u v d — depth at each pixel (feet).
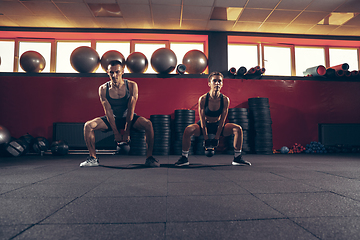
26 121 16.31
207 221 2.98
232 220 3.02
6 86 16.38
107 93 8.24
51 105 16.46
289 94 17.54
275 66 19.43
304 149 16.93
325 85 17.81
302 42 19.33
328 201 3.93
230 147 15.64
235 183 5.54
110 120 8.48
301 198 4.13
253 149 15.72
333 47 20.18
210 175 6.76
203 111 8.68
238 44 19.33
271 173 7.14
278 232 2.62
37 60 16.33
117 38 18.47
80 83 16.61
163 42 18.75
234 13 15.35
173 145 15.19
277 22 16.55
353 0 13.93
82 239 2.43
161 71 16.52
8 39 18.49
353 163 10.05
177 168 8.35
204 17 15.84
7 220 3.02
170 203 3.83
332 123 17.62
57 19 16.19
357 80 18.02
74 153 15.81
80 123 16.11
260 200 4.00
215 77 8.38
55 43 18.54
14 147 13.78
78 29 17.44
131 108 8.36
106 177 6.43
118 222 2.94
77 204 3.77
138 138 14.55
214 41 17.74
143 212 3.35
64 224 2.87
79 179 6.14
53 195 4.40
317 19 16.17
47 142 15.19
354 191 4.70
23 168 8.52
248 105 16.51
